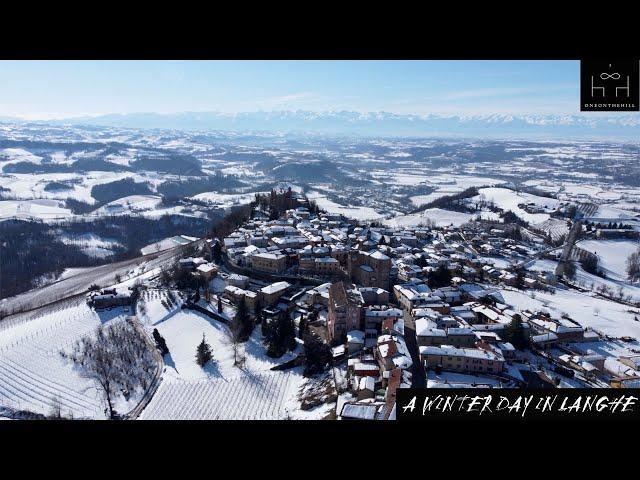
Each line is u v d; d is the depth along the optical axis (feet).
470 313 629.92
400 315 586.04
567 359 535.19
